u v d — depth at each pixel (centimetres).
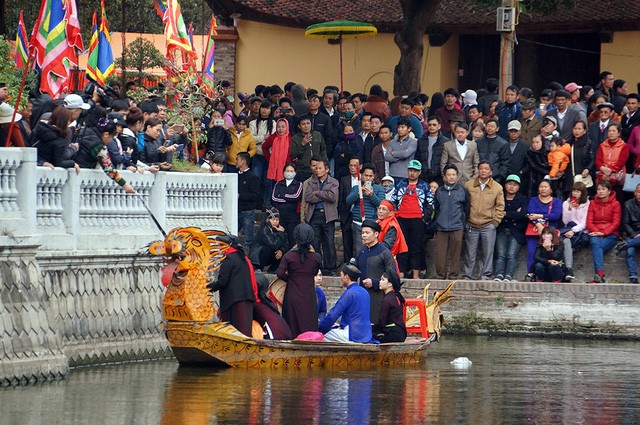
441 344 3456
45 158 2745
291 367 2794
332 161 4066
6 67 3881
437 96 4297
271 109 4175
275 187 3916
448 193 3769
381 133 3894
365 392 2442
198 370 2731
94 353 2777
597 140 3784
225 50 6419
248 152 4041
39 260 2628
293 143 3972
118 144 2947
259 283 2869
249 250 3922
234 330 2744
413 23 5181
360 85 6419
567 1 5512
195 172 3353
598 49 6444
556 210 3719
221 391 2417
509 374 2791
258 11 6275
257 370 2745
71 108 2798
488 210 3753
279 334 2839
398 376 2706
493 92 4272
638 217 3675
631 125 3831
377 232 3092
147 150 3198
